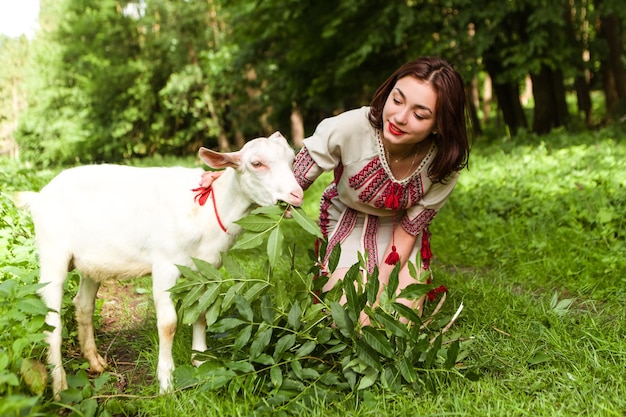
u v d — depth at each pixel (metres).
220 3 16.42
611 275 4.30
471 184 7.45
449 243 5.64
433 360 2.68
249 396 2.61
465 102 2.94
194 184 2.92
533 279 4.55
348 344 2.77
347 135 3.09
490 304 3.80
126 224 2.85
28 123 28.41
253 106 22.45
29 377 2.27
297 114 20.59
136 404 2.70
